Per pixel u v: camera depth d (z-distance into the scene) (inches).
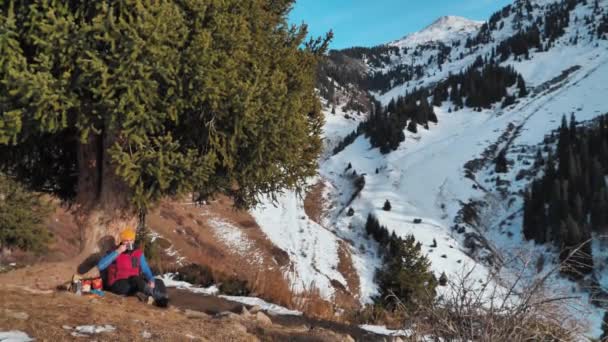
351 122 7775.6
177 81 215.9
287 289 425.1
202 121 249.0
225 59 228.5
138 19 191.2
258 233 2228.1
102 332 153.9
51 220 1074.1
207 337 171.6
